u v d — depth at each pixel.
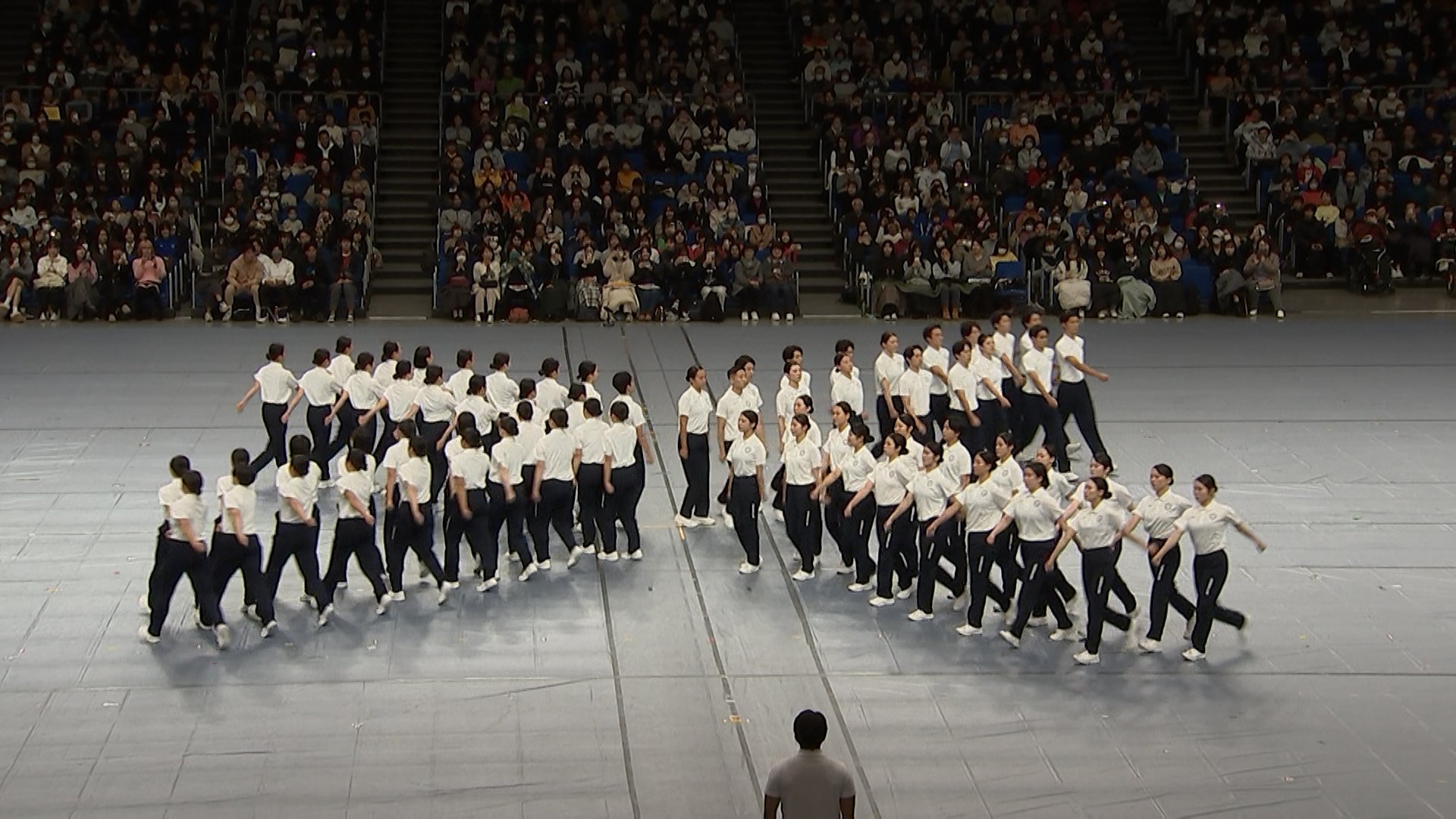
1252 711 11.90
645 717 11.73
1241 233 29.19
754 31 32.81
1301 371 22.17
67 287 24.66
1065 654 12.90
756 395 15.62
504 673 12.44
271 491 16.55
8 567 14.34
